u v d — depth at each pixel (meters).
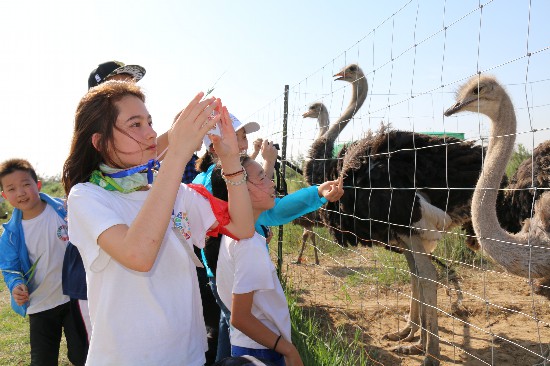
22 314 3.34
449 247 6.63
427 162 4.55
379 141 4.62
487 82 3.62
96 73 3.38
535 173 4.52
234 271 2.41
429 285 4.17
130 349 1.73
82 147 1.83
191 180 4.16
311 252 8.30
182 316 1.81
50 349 3.38
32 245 3.31
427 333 4.06
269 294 2.46
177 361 1.78
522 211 4.64
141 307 1.75
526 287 5.88
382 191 4.47
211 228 2.05
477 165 4.62
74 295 2.71
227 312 2.67
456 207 4.64
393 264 6.69
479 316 5.16
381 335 4.76
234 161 2.01
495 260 3.45
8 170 3.23
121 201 1.79
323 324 5.04
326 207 5.02
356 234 4.83
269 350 2.41
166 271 1.82
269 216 2.98
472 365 4.10
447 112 3.86
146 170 1.85
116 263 1.73
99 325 1.74
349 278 6.59
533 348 4.33
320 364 3.29
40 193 3.41
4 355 4.81
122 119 1.79
